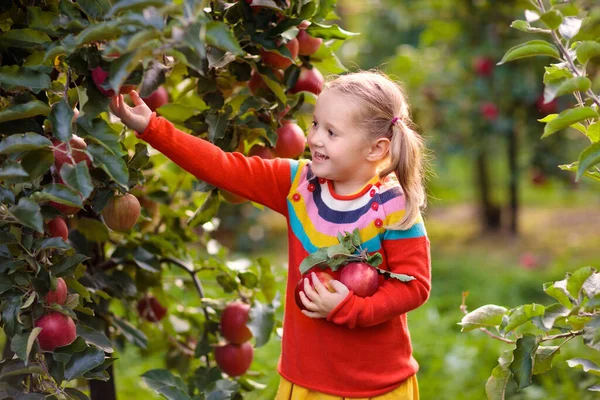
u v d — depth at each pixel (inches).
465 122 249.6
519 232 285.4
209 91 83.4
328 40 93.9
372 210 75.8
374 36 295.4
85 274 96.3
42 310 68.3
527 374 73.2
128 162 75.4
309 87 90.3
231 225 271.6
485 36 232.5
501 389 78.0
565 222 300.5
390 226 74.8
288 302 79.8
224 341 99.8
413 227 75.8
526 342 74.1
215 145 83.7
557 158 240.5
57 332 68.0
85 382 109.8
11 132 67.8
